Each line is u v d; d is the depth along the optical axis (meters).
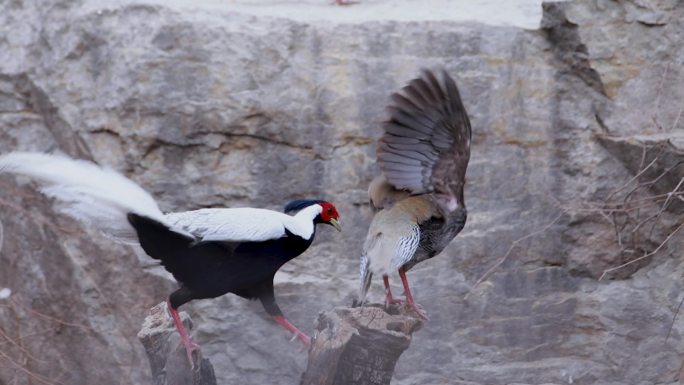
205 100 12.60
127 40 12.80
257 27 12.73
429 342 12.77
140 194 7.08
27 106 13.52
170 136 12.66
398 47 12.71
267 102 12.60
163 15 12.78
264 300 7.68
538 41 12.88
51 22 13.21
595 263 12.88
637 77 12.80
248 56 12.60
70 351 13.49
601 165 12.82
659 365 12.88
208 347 12.80
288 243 7.42
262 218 7.34
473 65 12.76
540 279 12.93
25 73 13.32
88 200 7.00
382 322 7.38
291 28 12.67
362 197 12.75
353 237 12.77
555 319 12.93
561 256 12.93
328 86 12.64
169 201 12.76
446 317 12.81
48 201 13.38
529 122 12.86
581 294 12.95
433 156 7.84
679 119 12.84
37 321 13.60
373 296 12.59
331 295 12.65
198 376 7.70
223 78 12.58
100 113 12.86
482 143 12.82
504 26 12.87
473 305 12.84
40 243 13.54
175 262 7.34
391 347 7.28
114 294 13.27
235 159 12.75
